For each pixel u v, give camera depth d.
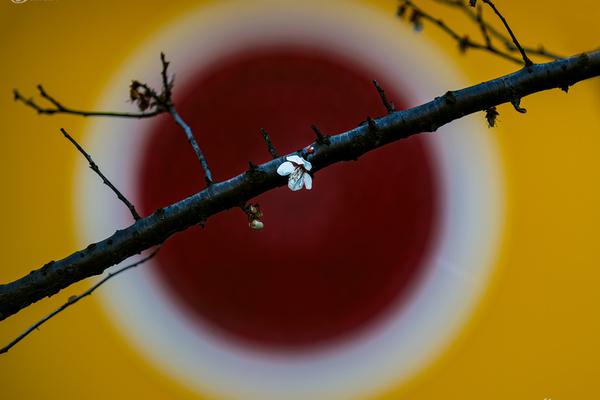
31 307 2.05
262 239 2.10
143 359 2.05
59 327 2.05
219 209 1.81
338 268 2.09
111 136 2.12
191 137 1.84
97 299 2.06
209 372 2.05
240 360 2.05
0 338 2.04
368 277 2.09
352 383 2.05
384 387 2.04
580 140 2.09
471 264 2.07
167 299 2.07
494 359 2.04
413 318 2.06
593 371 2.03
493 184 2.12
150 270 2.10
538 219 2.06
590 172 2.07
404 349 2.05
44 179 2.07
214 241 2.11
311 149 1.81
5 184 2.06
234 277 2.09
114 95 2.12
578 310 2.04
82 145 2.11
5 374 2.03
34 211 2.06
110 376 2.04
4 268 2.05
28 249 2.06
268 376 2.05
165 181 2.12
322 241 2.11
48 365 2.04
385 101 1.81
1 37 2.12
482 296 2.06
